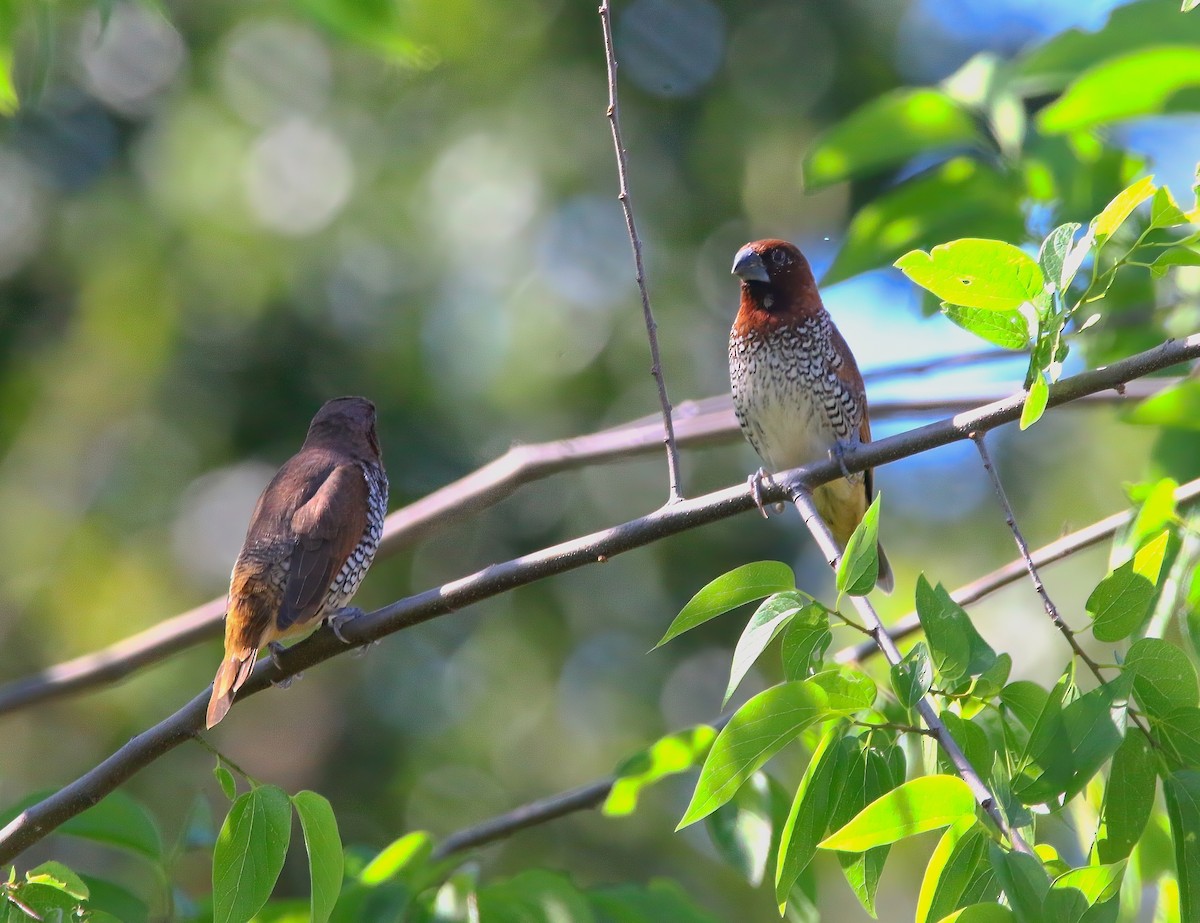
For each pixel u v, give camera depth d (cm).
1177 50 639
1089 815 561
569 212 1410
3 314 1424
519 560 611
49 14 643
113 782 598
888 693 580
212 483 1380
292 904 653
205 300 1401
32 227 1450
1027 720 444
